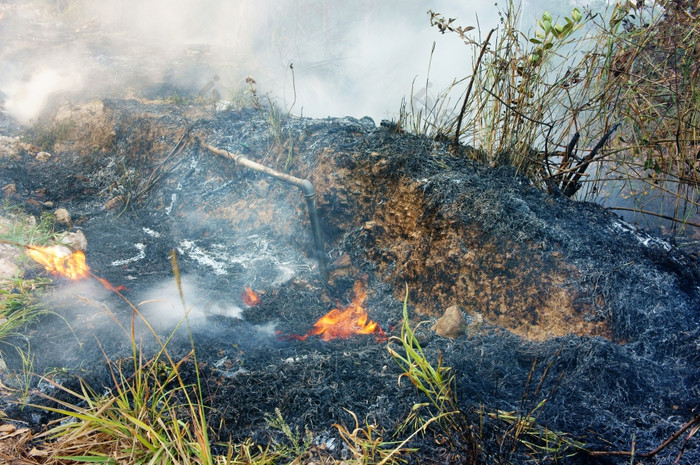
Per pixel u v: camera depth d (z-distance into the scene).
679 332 2.99
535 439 2.48
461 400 2.70
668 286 3.23
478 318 3.34
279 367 3.01
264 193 4.85
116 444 2.35
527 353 3.04
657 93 4.14
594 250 3.41
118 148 6.08
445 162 4.11
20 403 2.68
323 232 4.43
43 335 3.19
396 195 4.01
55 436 2.44
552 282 3.24
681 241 4.25
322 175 4.47
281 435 2.57
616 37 3.91
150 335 3.25
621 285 3.19
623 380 2.75
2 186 5.46
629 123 4.39
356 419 2.45
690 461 2.31
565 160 4.16
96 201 5.53
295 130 5.04
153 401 2.52
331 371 2.96
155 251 4.53
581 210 3.91
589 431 2.51
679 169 4.04
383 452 2.37
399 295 3.79
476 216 3.52
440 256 3.58
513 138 4.15
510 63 3.99
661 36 4.05
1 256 3.75
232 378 2.90
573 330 3.11
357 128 4.76
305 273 4.19
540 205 3.76
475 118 4.27
